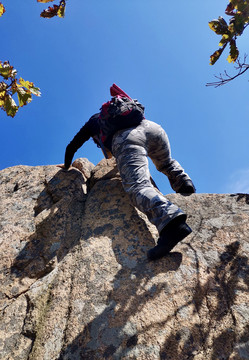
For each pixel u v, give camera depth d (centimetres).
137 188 206
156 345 143
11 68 199
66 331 159
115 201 256
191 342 142
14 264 213
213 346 139
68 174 308
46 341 157
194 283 171
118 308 164
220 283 170
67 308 172
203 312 155
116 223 230
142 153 228
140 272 183
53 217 250
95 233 225
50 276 198
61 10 217
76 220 248
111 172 309
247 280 167
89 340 151
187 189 266
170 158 274
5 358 155
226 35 226
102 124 248
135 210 240
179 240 182
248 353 132
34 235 235
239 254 185
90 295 175
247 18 215
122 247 206
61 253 217
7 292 194
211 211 231
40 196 282
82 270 194
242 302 155
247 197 239
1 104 208
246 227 205
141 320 155
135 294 169
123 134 235
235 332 142
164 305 161
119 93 262
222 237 201
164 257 190
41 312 175
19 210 268
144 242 208
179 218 183
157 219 184
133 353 141
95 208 255
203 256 188
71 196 275
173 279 174
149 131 246
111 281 181
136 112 240
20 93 206
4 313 180
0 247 228
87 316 163
